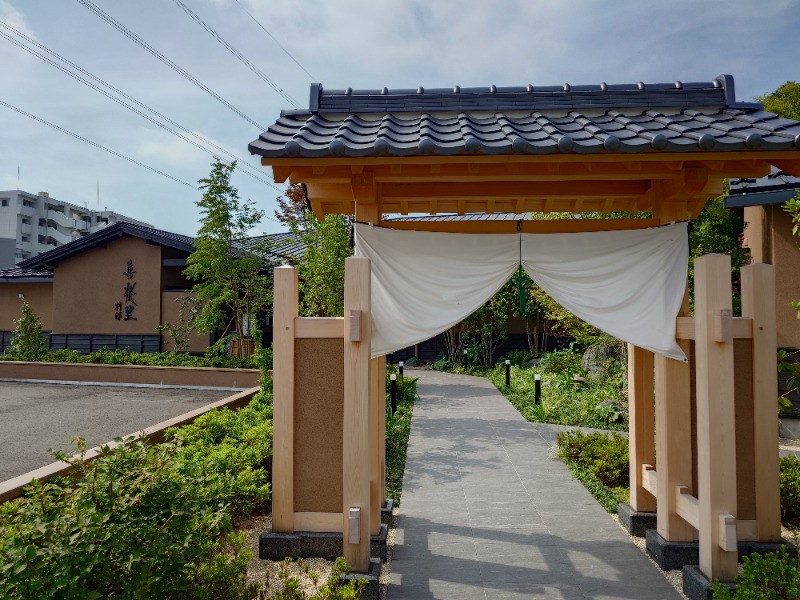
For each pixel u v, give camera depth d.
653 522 5.06
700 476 3.94
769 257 9.28
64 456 3.18
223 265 14.29
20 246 46.28
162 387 14.30
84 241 16.77
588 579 4.23
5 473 6.72
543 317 18.78
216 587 3.09
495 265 4.46
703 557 3.88
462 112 4.41
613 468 6.68
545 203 5.23
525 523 5.44
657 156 3.71
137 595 2.64
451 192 4.83
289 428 4.37
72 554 2.55
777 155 3.65
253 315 14.86
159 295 16.67
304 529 4.38
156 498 2.99
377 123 4.30
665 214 4.57
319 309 12.20
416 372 18.38
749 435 4.23
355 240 4.54
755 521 4.19
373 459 4.78
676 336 4.36
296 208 20.89
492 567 4.45
